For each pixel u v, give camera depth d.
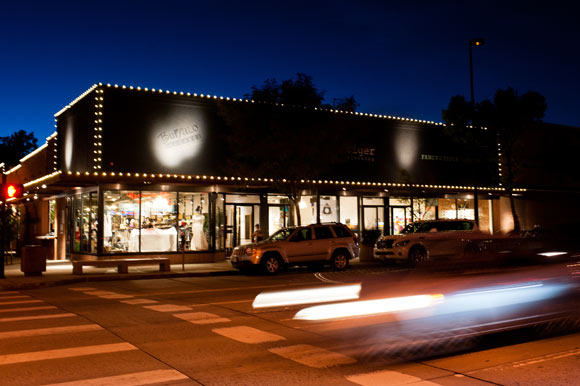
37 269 19.48
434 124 32.75
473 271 12.35
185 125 25.00
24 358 7.47
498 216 35.78
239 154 24.55
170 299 13.61
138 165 23.89
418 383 6.20
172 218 24.97
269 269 20.38
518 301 11.80
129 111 23.88
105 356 7.59
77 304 12.76
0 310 11.83
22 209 34.72
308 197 29.00
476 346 7.96
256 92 23.61
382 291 12.87
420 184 31.28
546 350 7.67
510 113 29.83
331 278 18.61
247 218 27.67
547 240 13.37
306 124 23.66
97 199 23.73
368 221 30.70
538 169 36.75
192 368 6.96
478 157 32.97
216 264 24.83
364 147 29.94
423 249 22.41
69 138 25.86
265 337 8.82
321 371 6.80
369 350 7.84
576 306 11.19
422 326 9.40
